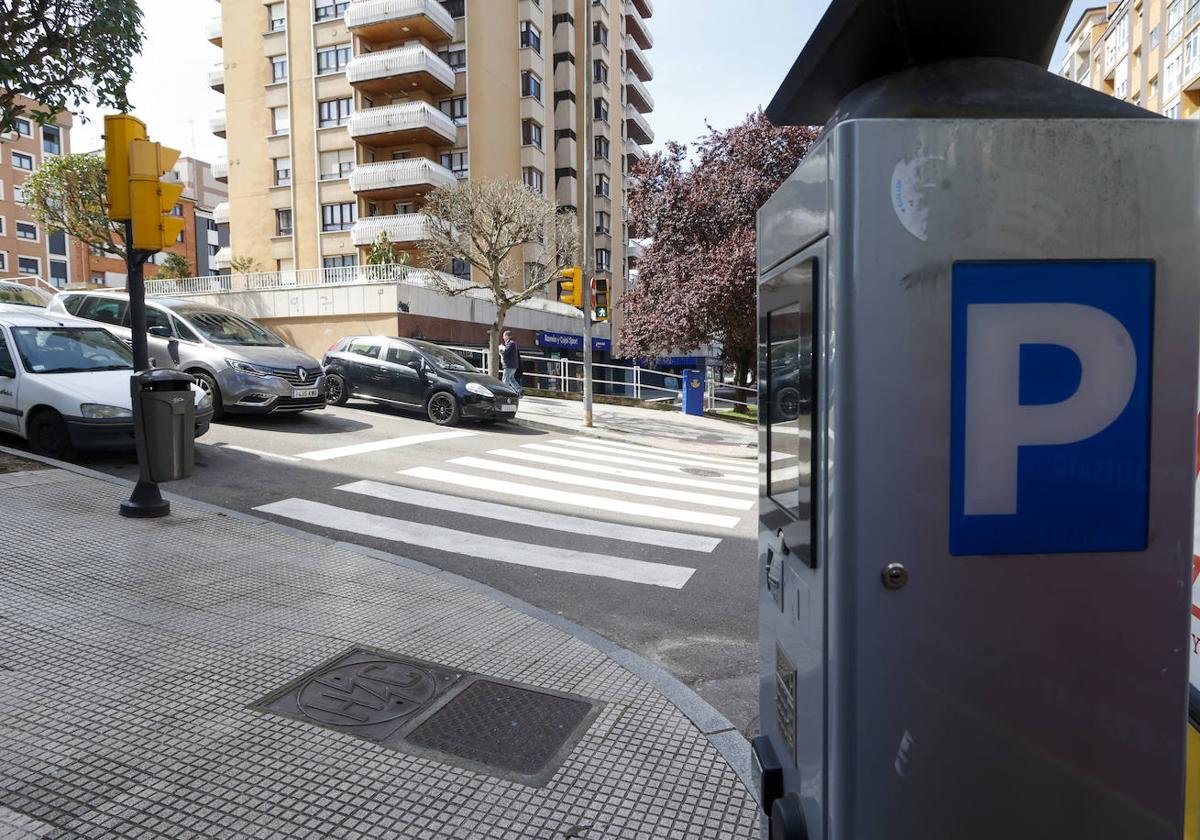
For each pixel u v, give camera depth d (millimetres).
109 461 9039
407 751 3234
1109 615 1440
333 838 2672
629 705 3699
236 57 37156
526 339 33312
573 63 44562
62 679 3758
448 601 5078
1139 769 1463
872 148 1366
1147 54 43188
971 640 1429
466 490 8836
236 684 3779
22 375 8828
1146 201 1392
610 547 6832
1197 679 1767
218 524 6508
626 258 52000
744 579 6039
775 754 1916
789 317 1712
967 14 1500
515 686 3873
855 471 1396
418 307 25953
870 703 1427
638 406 21875
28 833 2635
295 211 36312
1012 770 1449
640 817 2832
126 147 6129
